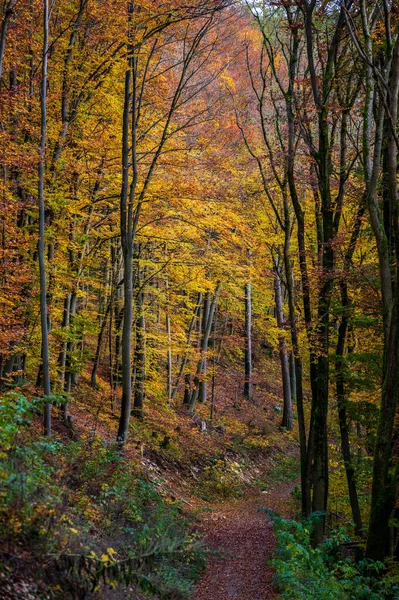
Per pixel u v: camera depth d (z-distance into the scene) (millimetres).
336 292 14328
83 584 5648
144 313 21031
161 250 20766
